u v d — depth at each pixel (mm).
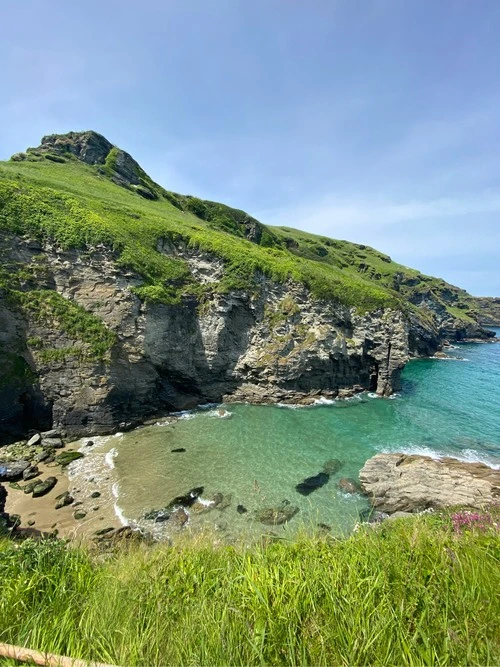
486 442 34969
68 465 28359
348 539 6324
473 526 7062
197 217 99188
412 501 23422
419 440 35031
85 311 38875
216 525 21094
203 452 30750
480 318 188875
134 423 37094
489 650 3285
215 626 3971
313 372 49812
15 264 37469
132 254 43969
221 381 48656
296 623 3898
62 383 34875
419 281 147875
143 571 6133
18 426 33719
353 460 29984
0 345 33812
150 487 25047
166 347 42750
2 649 3643
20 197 41969
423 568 4688
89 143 88562
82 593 5445
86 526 20859
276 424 38344
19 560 6562
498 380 64562
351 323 57312
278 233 132750
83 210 46094
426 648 3322
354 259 146125
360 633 3564
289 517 21906
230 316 49438
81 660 3578
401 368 55750
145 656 3760
